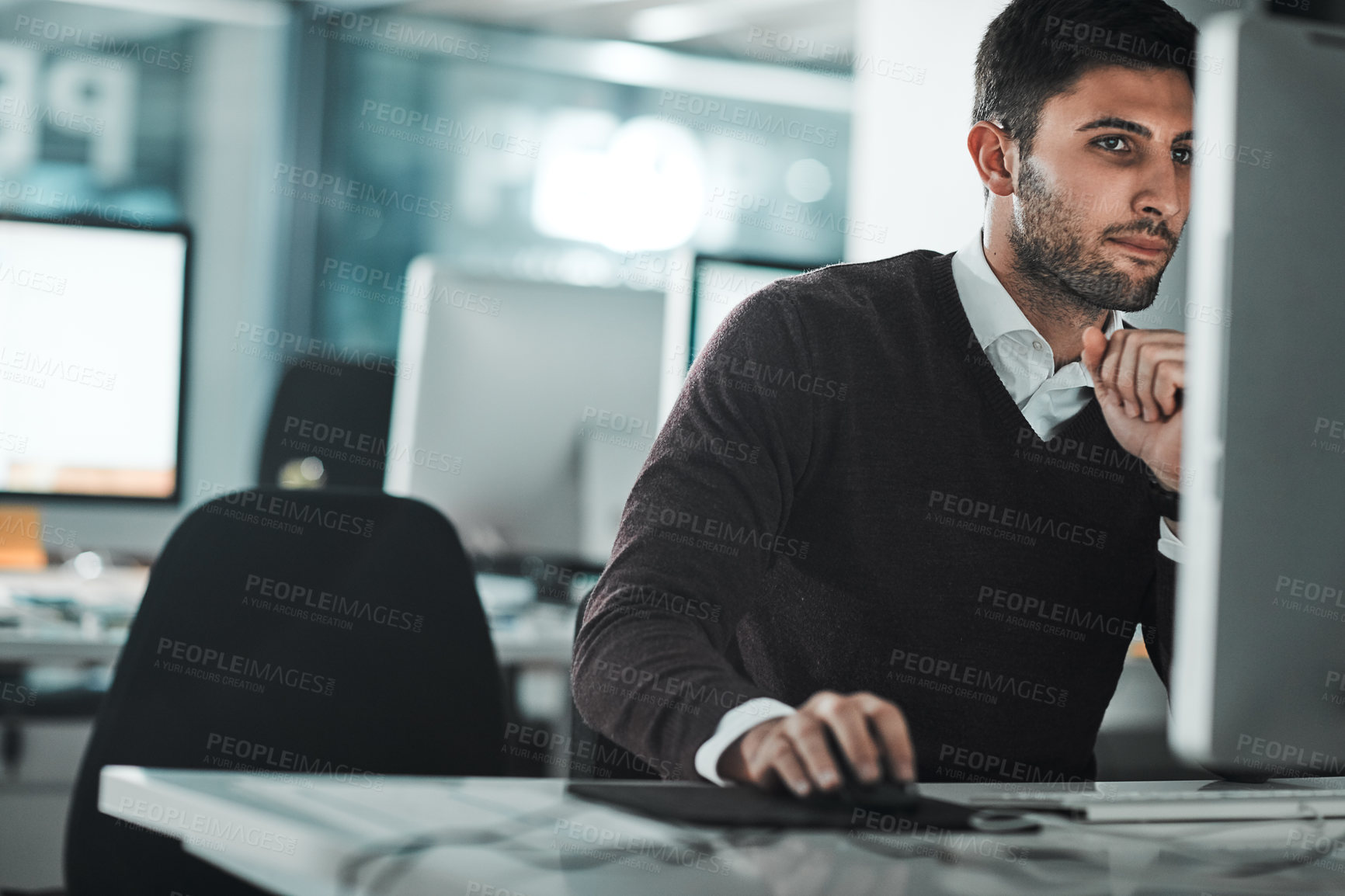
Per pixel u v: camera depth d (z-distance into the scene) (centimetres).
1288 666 82
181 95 484
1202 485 81
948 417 132
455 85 523
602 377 258
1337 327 82
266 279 499
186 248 250
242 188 494
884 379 131
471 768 142
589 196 543
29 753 280
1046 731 134
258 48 496
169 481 250
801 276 138
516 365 251
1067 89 134
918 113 290
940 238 283
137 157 478
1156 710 200
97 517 406
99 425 245
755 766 84
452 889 64
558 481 256
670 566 109
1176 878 71
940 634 130
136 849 127
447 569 144
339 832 72
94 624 209
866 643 130
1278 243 81
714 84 557
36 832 281
